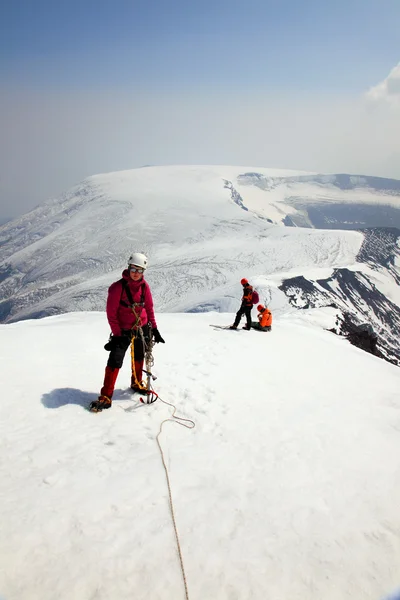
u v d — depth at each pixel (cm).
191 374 693
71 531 287
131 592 245
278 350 961
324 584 263
